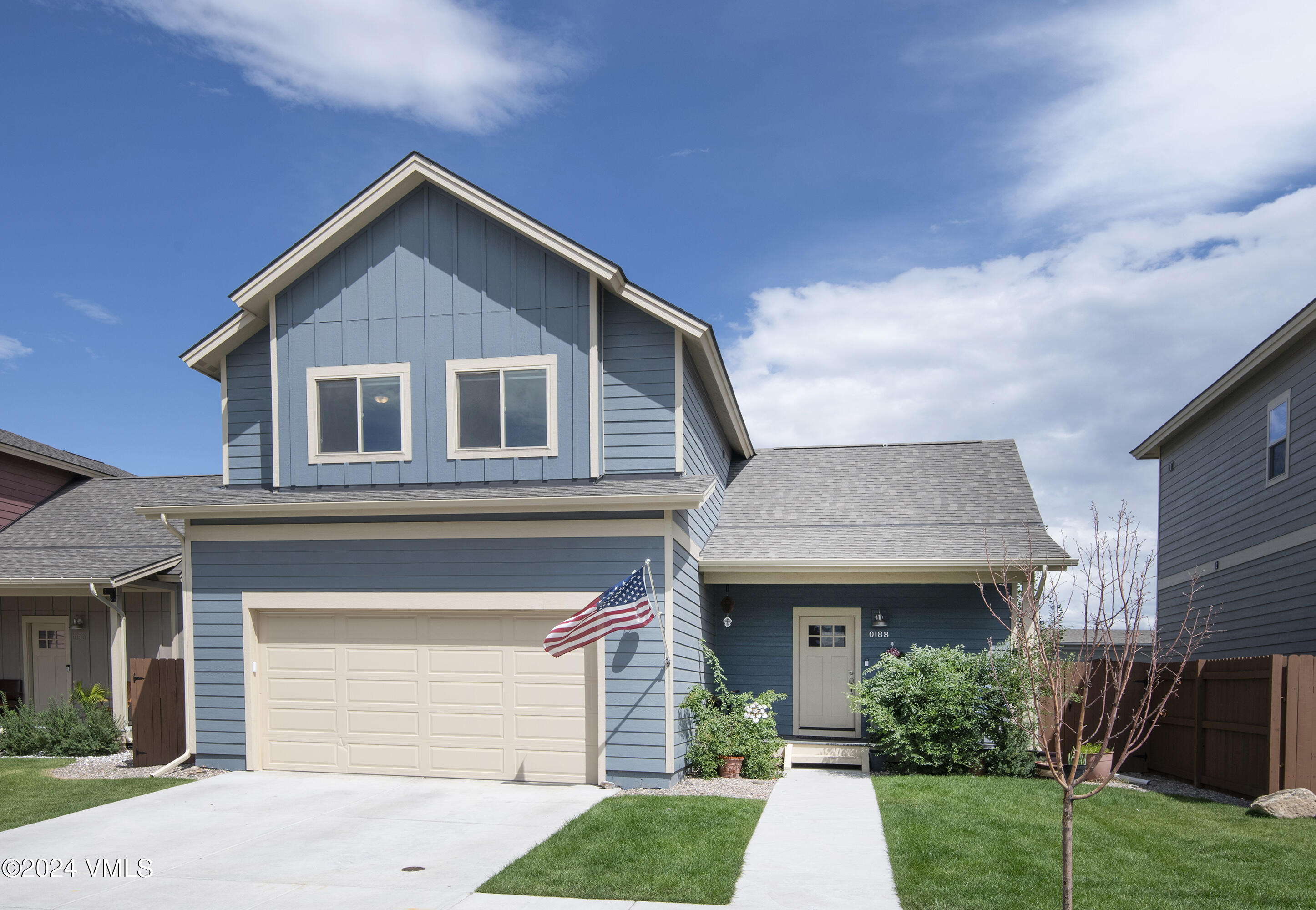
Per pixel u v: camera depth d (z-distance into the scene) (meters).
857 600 14.99
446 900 6.66
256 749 12.00
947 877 7.10
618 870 7.30
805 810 9.68
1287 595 14.13
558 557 11.38
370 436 12.68
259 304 13.06
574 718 11.32
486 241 12.60
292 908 6.53
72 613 16.53
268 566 12.10
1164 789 11.38
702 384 14.23
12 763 13.36
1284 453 14.34
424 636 11.82
